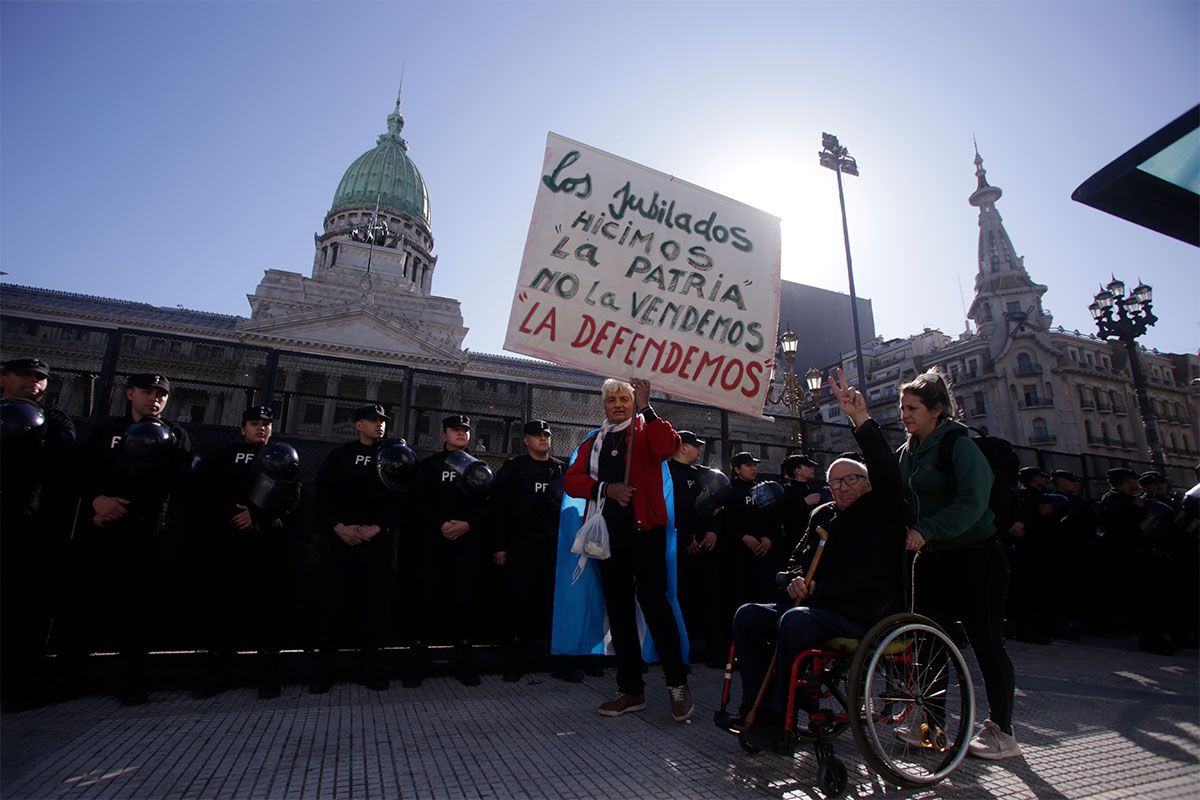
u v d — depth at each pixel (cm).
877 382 6047
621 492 360
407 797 249
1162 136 207
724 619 580
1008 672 321
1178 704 416
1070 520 762
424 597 456
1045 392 5128
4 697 358
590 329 389
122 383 468
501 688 446
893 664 287
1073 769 295
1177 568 646
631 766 290
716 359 409
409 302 4722
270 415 459
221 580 414
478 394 590
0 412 337
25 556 364
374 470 449
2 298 3366
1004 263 5875
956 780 280
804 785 271
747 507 593
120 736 315
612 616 386
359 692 421
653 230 418
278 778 266
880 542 295
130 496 380
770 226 447
